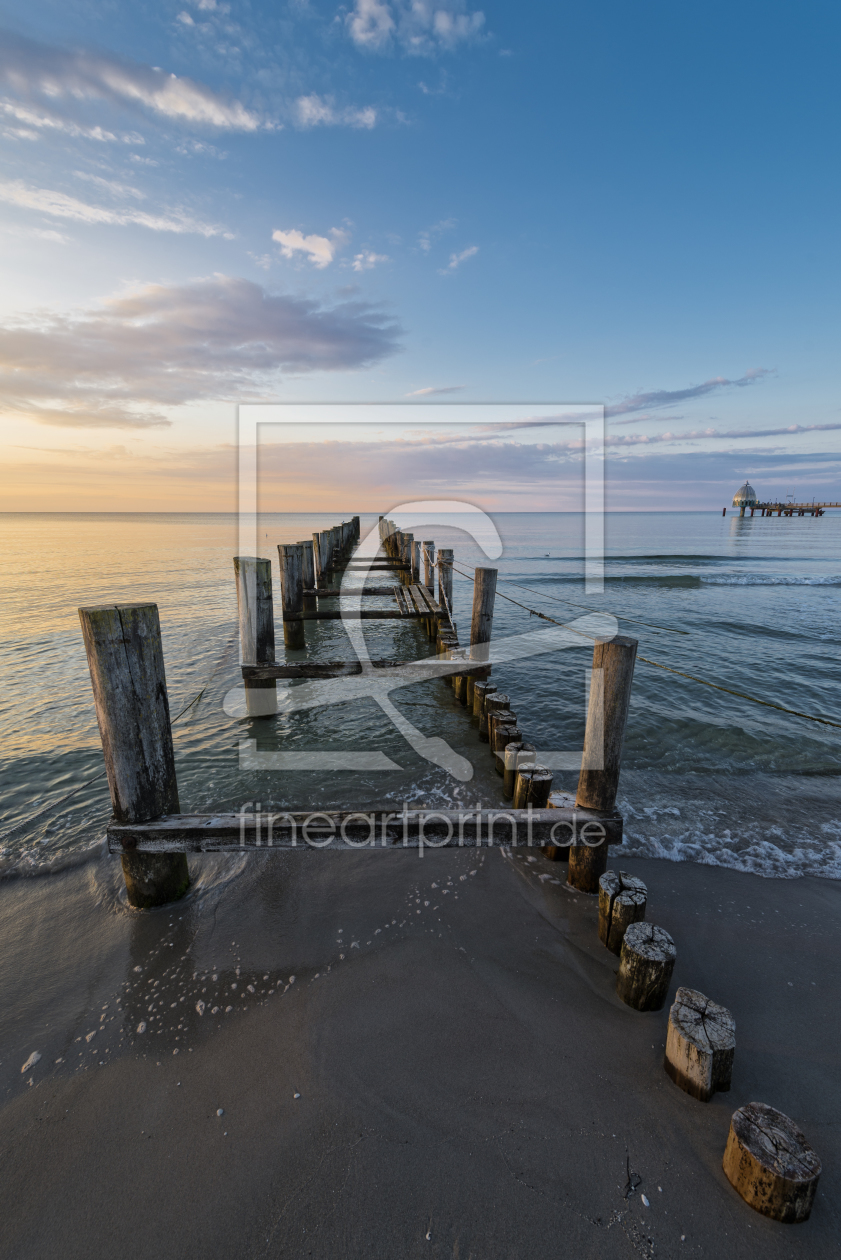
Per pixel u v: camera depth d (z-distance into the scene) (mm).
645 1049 2531
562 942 3256
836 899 3838
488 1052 2508
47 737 6648
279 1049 2543
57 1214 1919
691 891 3891
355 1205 1901
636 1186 1946
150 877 3498
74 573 22266
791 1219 1812
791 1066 2479
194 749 6242
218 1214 1895
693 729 7180
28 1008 2826
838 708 8141
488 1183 1961
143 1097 2332
